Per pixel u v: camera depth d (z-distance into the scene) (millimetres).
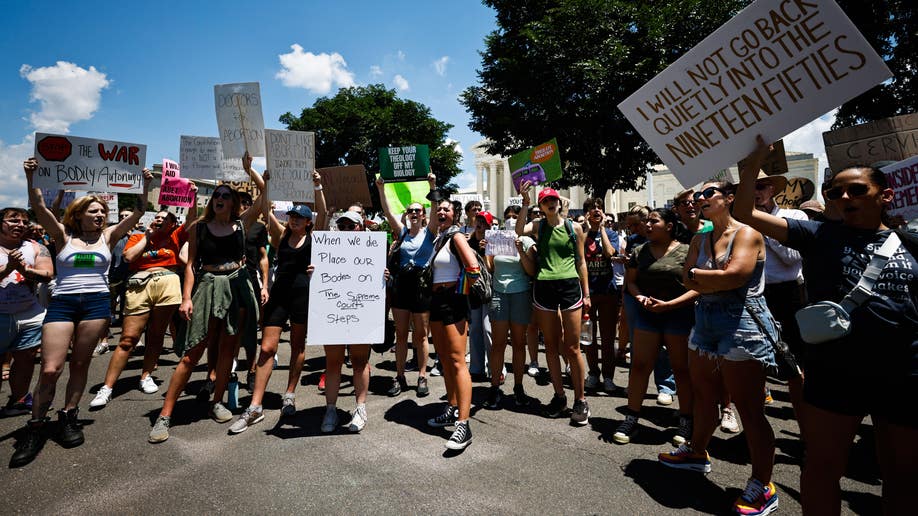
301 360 3898
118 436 3342
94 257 3295
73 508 2381
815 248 1978
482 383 4957
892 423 1775
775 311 3549
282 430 3494
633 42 14922
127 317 4172
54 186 3621
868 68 1910
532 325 5199
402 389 4664
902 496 1771
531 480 2719
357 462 2941
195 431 3457
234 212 3826
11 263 3318
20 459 2871
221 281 3584
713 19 13773
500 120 17250
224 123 4129
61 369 3148
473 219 5258
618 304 4742
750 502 2352
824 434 1861
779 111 2100
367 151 27562
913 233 1809
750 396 2406
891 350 1741
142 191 3783
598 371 4762
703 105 2273
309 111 28484
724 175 4102
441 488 2609
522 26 17516
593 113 15141
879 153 3428
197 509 2375
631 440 3357
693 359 2727
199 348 3512
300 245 3840
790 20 2029
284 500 2465
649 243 3600
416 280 4316
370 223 6512
